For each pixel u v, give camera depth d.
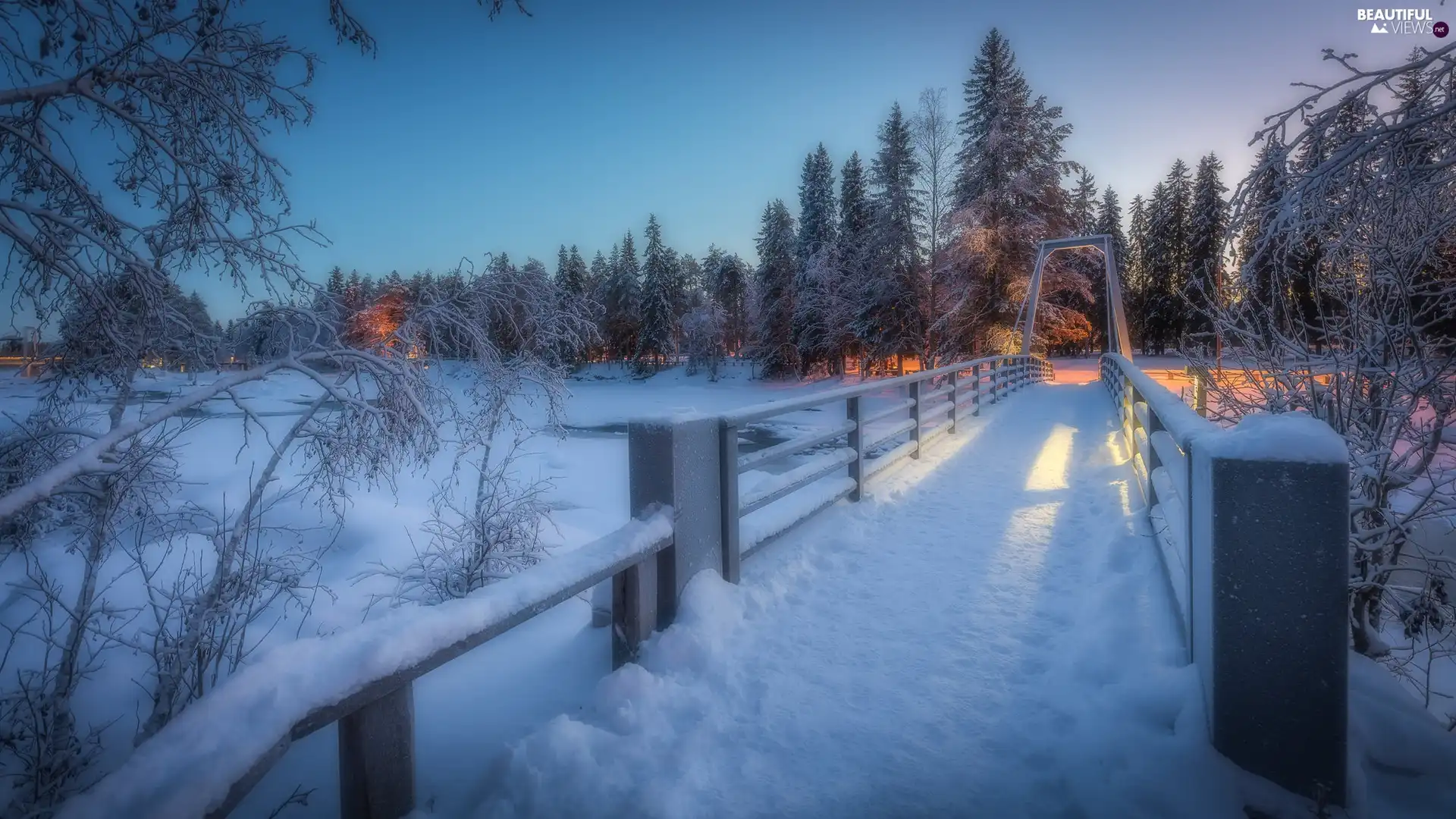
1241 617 2.07
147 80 3.63
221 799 1.41
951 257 30.12
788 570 4.25
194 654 3.95
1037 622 3.49
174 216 3.82
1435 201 3.40
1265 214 3.21
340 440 4.79
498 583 2.42
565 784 2.26
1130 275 59.28
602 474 11.91
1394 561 3.84
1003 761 2.37
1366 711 2.26
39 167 3.51
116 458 3.64
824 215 42.84
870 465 6.39
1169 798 2.05
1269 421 2.14
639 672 2.87
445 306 6.10
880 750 2.45
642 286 57.16
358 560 6.48
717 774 2.33
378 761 1.94
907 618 3.57
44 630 3.81
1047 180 31.91
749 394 40.00
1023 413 13.00
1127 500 5.51
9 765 3.35
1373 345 3.84
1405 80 2.78
